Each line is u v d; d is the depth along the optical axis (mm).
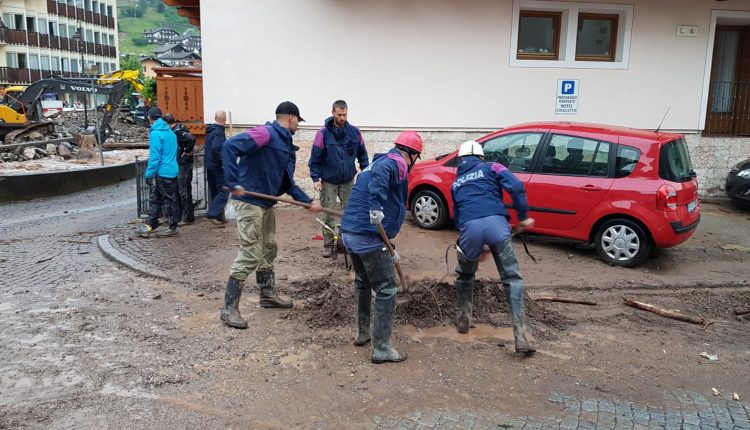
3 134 21328
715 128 12641
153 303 5887
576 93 10906
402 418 3871
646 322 5609
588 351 4938
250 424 3785
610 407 4059
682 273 7168
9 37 53156
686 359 4836
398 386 4289
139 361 4625
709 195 11742
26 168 16719
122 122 32969
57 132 24750
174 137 8500
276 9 10047
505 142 8250
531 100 10828
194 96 15555
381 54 10352
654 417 3947
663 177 7117
